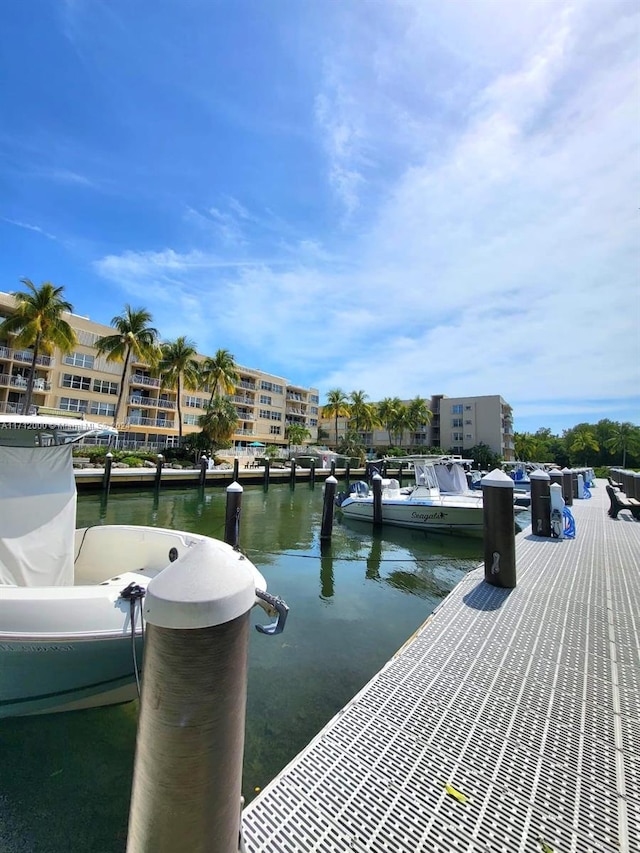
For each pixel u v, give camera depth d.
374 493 12.90
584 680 2.97
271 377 52.50
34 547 3.80
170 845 1.18
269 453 40.00
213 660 1.23
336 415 55.09
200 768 1.20
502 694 2.81
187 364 34.22
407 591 7.21
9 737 3.03
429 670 3.13
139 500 18.62
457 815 1.84
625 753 2.22
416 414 56.09
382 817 1.83
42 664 2.96
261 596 2.60
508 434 64.94
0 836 2.28
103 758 2.87
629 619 4.05
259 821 1.82
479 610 4.29
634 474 12.45
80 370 31.86
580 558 6.49
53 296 24.48
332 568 8.66
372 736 2.39
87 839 2.27
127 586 3.28
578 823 1.78
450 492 13.70
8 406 27.48
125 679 3.20
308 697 3.77
